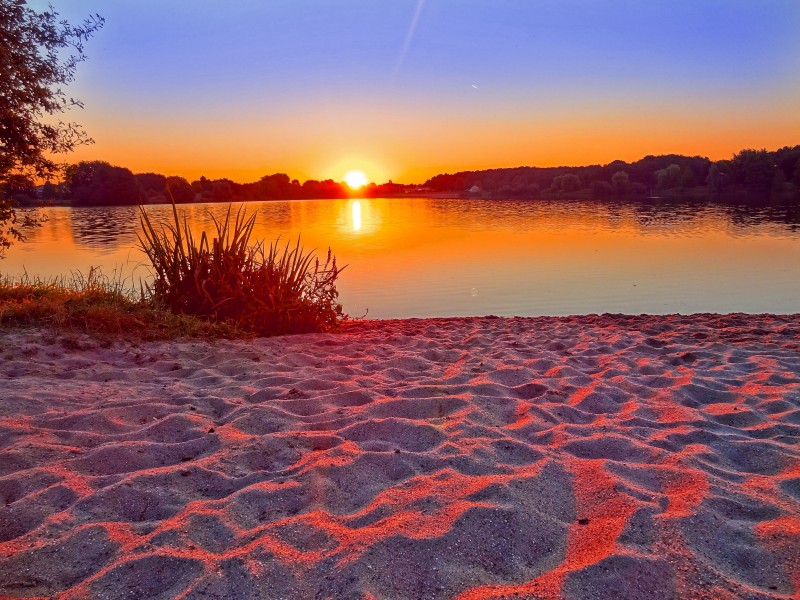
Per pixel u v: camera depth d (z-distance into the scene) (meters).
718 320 7.57
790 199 55.62
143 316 5.91
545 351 5.56
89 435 3.04
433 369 4.79
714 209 41.53
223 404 3.69
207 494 2.52
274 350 5.47
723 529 2.16
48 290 6.60
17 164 7.39
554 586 1.82
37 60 7.26
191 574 1.87
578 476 2.64
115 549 2.01
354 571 1.89
